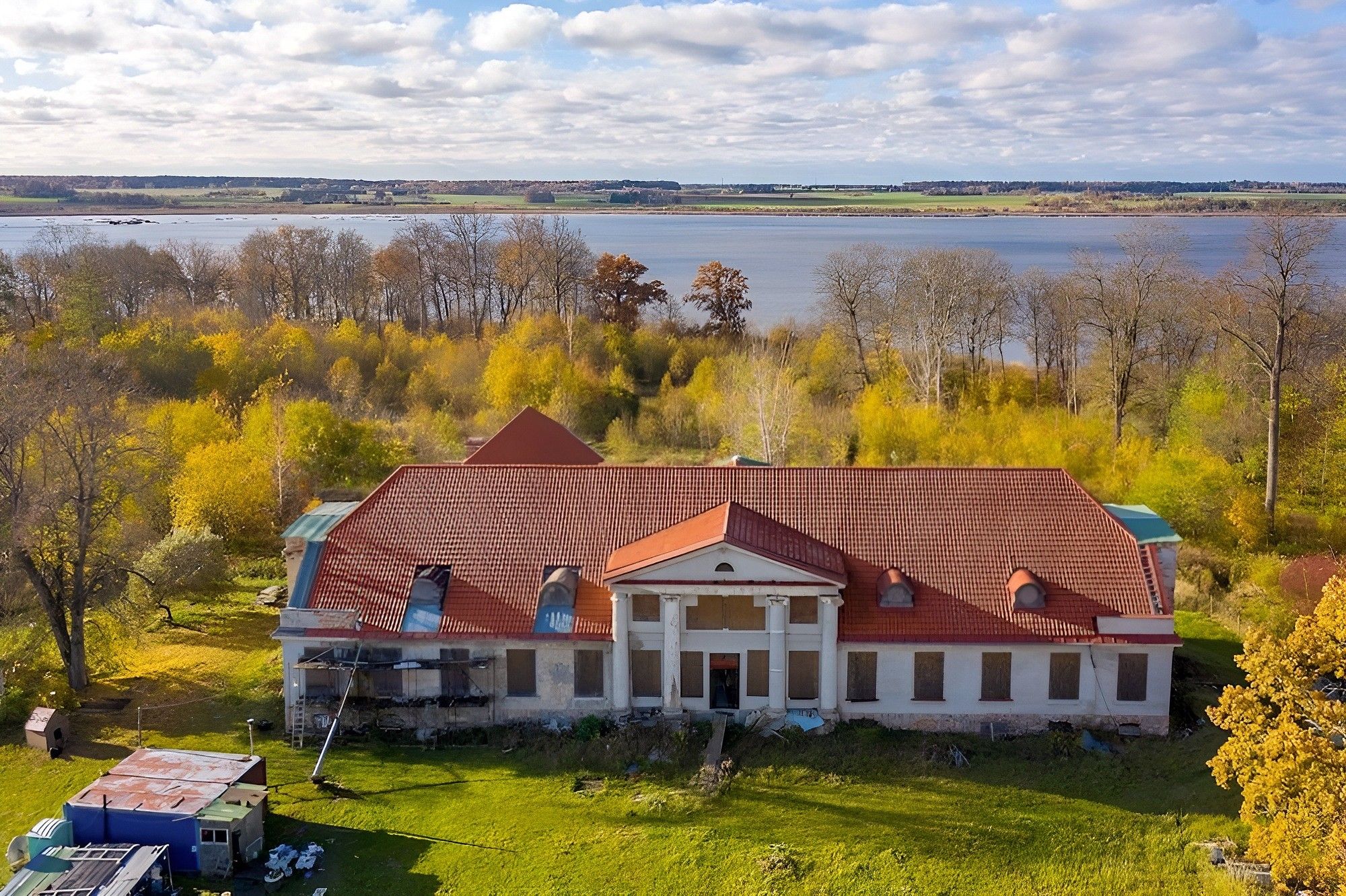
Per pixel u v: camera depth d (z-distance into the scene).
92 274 129.00
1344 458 82.75
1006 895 37.31
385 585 50.03
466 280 166.75
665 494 53.19
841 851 39.62
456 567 50.72
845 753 45.94
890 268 131.00
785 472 53.78
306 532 52.69
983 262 132.12
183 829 38.62
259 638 62.41
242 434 94.31
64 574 56.16
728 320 153.50
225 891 37.62
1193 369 104.44
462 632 47.94
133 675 56.81
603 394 122.00
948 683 47.62
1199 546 77.50
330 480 91.38
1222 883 37.22
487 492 53.81
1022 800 42.78
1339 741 39.25
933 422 97.06
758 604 47.41
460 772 45.50
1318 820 32.94
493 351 125.88
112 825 39.06
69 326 122.25
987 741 47.09
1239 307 98.62
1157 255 101.81
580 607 48.69
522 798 43.38
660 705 48.53
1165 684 47.06
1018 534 50.88
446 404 117.12
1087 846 39.91
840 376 125.75
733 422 103.88
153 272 159.50
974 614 47.94
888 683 47.84
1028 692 47.62
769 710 47.66
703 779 43.88
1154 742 46.94
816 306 178.62
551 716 48.59
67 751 48.22
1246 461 88.44
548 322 138.50
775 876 38.09
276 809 42.69
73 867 37.09
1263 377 92.81
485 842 40.44
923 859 39.19
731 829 41.03
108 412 56.75
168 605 66.38
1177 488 79.75
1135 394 108.31
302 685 48.84
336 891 37.44
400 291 170.12
